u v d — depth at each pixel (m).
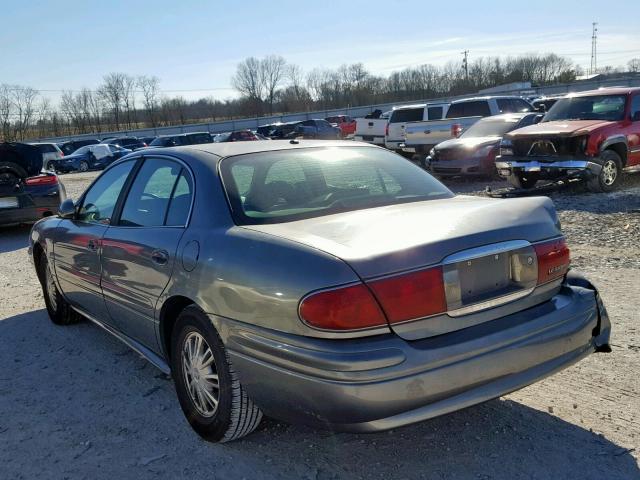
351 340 2.47
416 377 2.47
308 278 2.52
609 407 3.38
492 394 2.68
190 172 3.49
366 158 3.90
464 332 2.67
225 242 2.96
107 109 81.94
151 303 3.48
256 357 2.70
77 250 4.43
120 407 3.70
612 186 10.82
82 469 3.03
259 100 93.19
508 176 11.34
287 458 3.04
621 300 5.09
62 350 4.74
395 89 91.81
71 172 32.72
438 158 13.81
